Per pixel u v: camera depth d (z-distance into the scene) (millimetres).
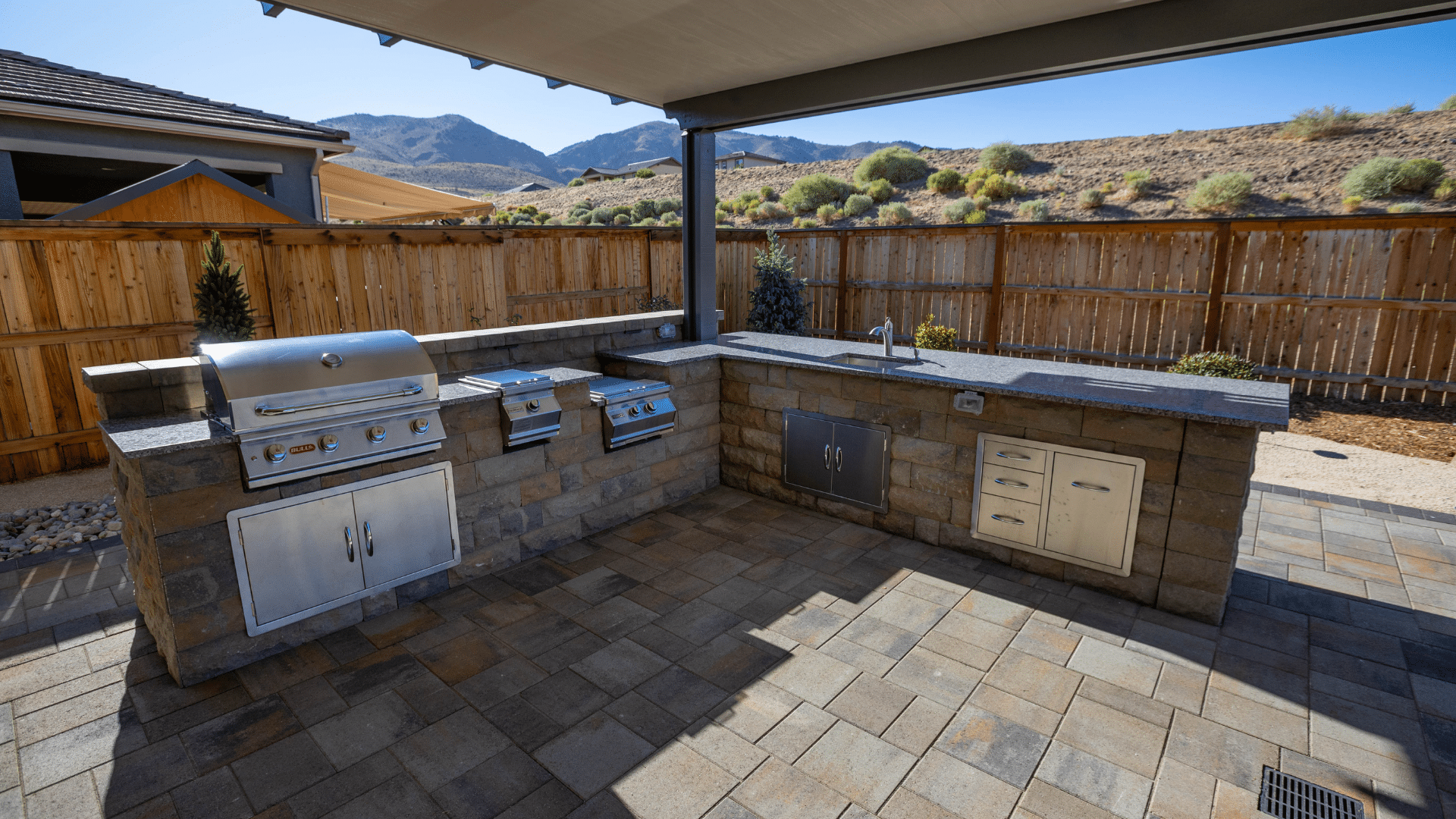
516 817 2180
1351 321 6816
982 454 3953
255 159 9180
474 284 7602
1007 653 3109
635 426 4465
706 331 5801
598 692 2832
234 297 5367
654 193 33875
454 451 3633
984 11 3400
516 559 4039
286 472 2900
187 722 2646
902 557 4117
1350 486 5191
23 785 2316
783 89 4723
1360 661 3012
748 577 3871
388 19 3600
